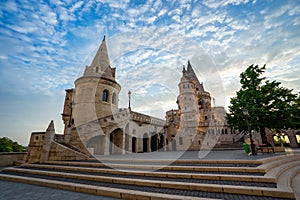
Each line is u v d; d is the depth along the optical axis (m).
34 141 12.80
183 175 5.72
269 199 3.77
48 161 11.00
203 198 3.83
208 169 6.35
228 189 4.29
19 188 5.73
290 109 15.19
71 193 5.03
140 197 4.27
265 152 13.45
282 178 5.40
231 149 20.59
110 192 4.67
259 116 15.93
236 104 18.00
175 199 3.90
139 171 6.58
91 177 6.28
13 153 13.49
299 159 10.59
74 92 21.23
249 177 4.93
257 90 17.05
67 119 22.17
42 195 4.84
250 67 18.61
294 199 3.70
